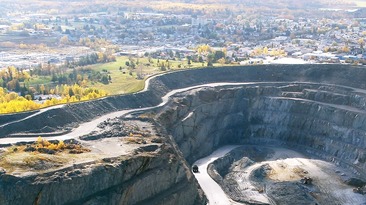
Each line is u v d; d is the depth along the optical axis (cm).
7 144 11888
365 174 16450
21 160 10469
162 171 11988
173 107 17425
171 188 12300
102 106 16050
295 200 14338
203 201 13250
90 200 10325
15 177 9694
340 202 14462
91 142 12794
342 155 17688
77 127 14200
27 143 12150
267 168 16862
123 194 10888
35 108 15212
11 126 13125
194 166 15900
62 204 10038
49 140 12569
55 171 10188
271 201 14275
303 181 15738
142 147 12394
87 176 10375
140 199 11462
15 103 15862
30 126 13438
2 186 9556
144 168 11625
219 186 14625
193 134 17625
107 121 14800
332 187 15488
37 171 10100
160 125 15325
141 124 14938
